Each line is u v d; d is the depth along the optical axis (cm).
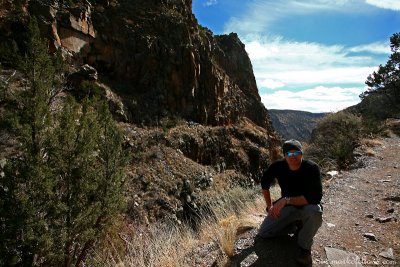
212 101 4419
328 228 475
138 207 1897
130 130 2869
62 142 819
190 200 2408
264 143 4953
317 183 358
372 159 1055
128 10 4044
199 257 438
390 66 3303
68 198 836
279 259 375
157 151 2794
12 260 673
